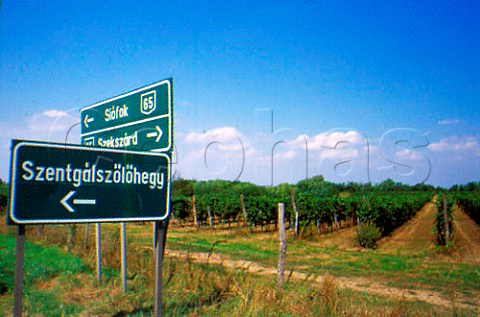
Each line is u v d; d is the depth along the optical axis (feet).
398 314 18.15
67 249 31.50
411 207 100.63
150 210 14.73
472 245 50.42
